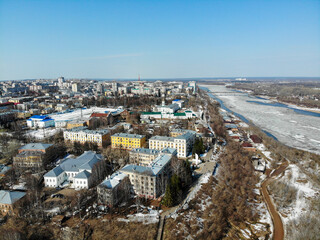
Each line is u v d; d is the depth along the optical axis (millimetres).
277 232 132875
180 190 149750
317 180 186375
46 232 119812
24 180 172500
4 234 113375
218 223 132375
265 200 165500
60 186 168500
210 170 190625
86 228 122875
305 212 148375
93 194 155500
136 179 154875
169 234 118188
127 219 128750
